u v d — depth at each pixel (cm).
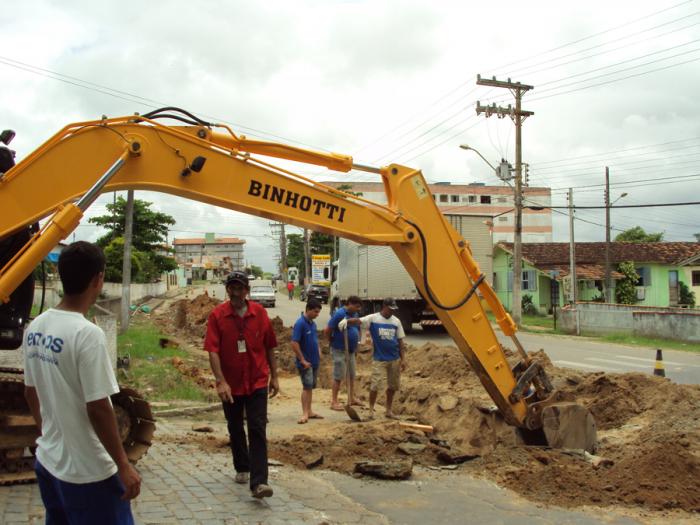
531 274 4050
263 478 550
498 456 703
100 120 566
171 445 759
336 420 973
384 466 645
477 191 7969
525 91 2805
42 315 312
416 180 674
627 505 567
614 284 3919
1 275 500
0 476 564
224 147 614
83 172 556
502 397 707
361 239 650
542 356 1230
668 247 4241
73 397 296
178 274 8881
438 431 937
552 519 532
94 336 298
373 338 995
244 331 578
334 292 3638
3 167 595
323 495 581
